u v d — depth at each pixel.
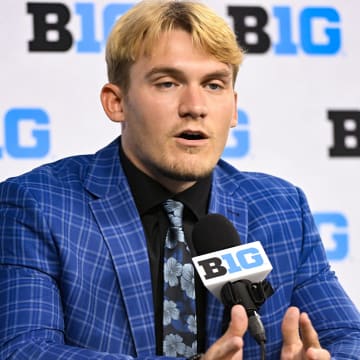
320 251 5.23
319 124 7.62
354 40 7.72
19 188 4.92
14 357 4.42
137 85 4.76
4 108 7.14
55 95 7.23
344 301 5.06
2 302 4.65
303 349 4.11
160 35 4.70
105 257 4.79
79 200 4.95
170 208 4.95
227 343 3.86
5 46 7.18
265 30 7.59
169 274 4.79
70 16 7.29
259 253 4.25
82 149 7.25
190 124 4.62
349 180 7.63
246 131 7.50
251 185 5.29
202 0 7.48
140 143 4.77
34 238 4.78
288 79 7.59
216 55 4.70
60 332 4.61
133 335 4.66
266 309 4.90
